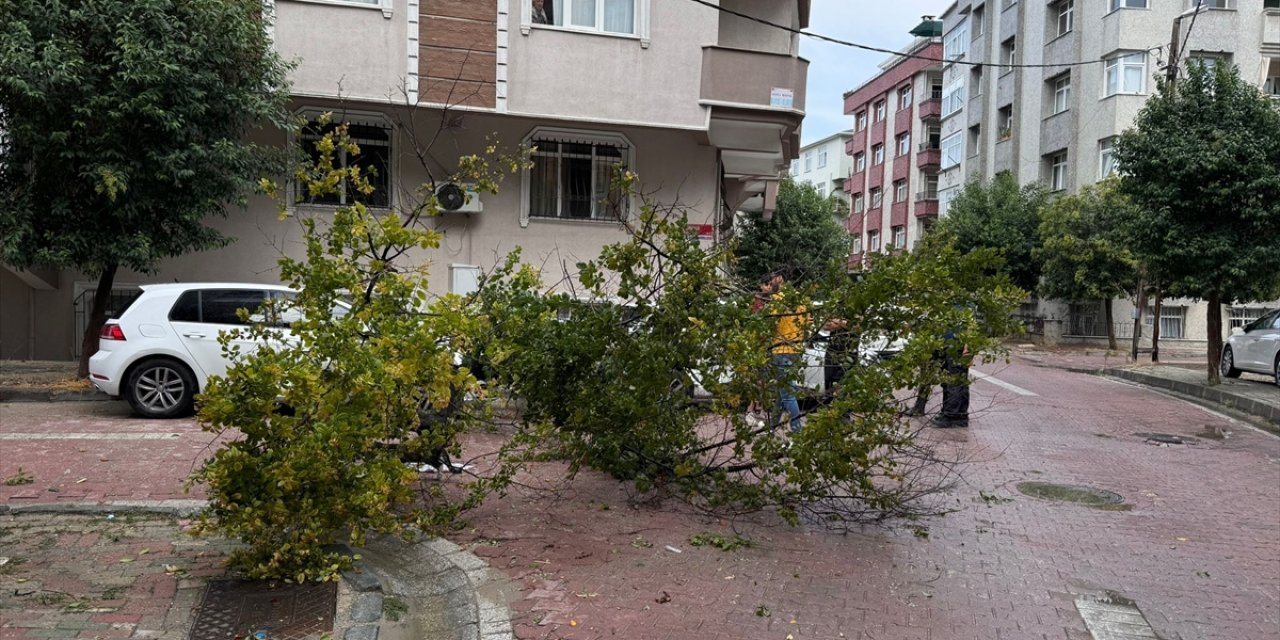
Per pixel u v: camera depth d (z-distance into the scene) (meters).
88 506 6.04
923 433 10.47
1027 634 4.61
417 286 5.31
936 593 5.15
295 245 14.63
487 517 6.32
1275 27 28.16
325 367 4.85
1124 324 30.12
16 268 11.86
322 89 13.60
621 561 5.46
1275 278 15.67
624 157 15.78
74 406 10.93
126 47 10.41
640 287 6.30
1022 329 6.11
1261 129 15.21
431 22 13.93
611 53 14.65
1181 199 15.55
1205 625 4.84
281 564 4.84
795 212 32.12
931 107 46.28
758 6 17.78
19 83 10.07
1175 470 8.95
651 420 6.38
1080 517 7.00
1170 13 28.52
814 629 4.54
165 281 14.61
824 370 7.30
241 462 4.60
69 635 4.07
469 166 6.62
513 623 4.48
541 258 15.55
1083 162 30.64
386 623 4.53
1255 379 18.28
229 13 11.34
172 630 4.19
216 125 11.91
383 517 5.10
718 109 15.10
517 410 6.78
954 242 6.15
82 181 11.30
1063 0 32.44
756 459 6.23
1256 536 6.60
